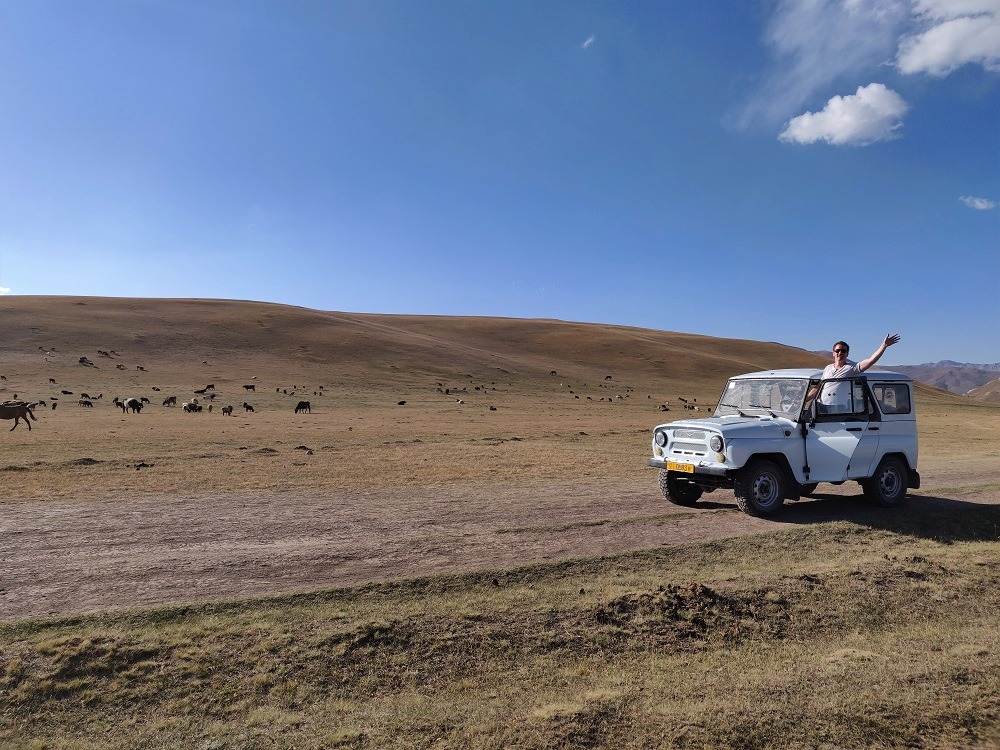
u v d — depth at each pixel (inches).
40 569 271.6
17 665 188.5
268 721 172.4
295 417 1766.7
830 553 318.7
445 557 294.5
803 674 203.6
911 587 278.5
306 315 5108.3
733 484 376.2
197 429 1223.5
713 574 280.1
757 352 6756.9
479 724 171.6
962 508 411.2
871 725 177.3
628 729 171.5
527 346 5659.5
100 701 179.2
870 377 412.8
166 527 350.9
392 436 1104.8
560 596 248.1
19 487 482.3
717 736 168.9
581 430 1344.7
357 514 390.3
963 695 193.5
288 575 266.7
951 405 3932.1
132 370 3125.0
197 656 197.3
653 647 222.1
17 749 160.4
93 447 826.8
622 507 414.3
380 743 163.3
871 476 406.3
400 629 217.3
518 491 483.2
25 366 2974.9
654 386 4232.3
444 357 4375.0
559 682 198.2
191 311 4854.8
